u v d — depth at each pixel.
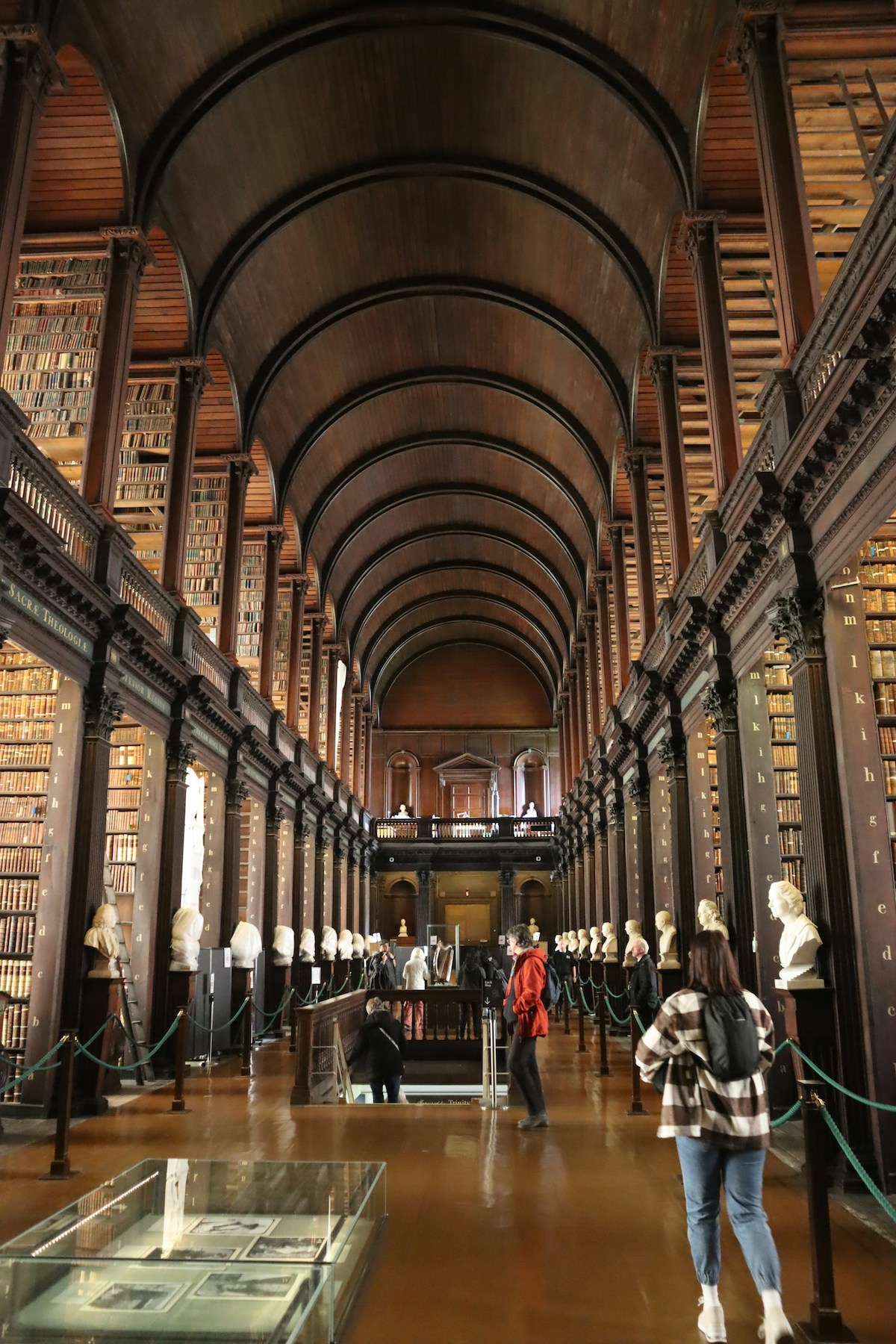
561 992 22.20
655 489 17.83
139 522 16.53
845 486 7.23
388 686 38.03
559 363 19.59
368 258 17.55
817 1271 4.19
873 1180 6.45
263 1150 7.62
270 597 19.88
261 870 18.70
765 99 9.12
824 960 7.22
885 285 6.08
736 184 11.82
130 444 14.62
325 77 13.34
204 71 12.16
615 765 19.28
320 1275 3.32
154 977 12.34
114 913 10.23
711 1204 3.97
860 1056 6.83
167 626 13.09
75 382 11.56
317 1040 11.05
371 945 27.47
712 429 11.13
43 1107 9.28
